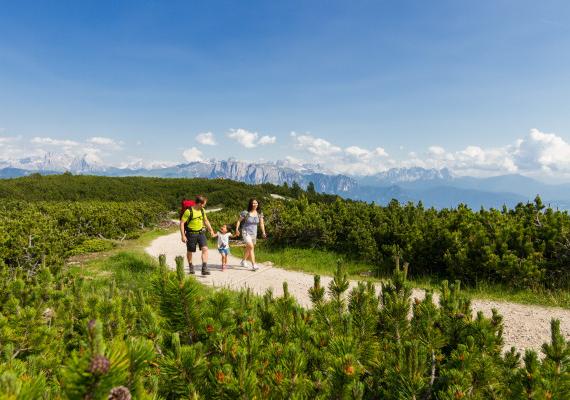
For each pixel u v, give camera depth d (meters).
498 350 3.13
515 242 10.97
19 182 66.69
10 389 1.06
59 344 3.46
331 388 2.08
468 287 10.48
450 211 15.62
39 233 11.59
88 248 17.08
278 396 2.16
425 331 3.05
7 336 3.14
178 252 18.16
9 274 6.74
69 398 0.98
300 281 11.29
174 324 2.68
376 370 2.64
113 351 1.09
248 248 13.04
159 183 81.69
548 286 10.05
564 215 11.84
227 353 2.54
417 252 12.30
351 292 3.60
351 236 15.02
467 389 2.16
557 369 2.42
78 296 4.38
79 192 65.69
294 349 2.40
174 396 2.29
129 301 4.04
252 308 3.90
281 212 18.28
